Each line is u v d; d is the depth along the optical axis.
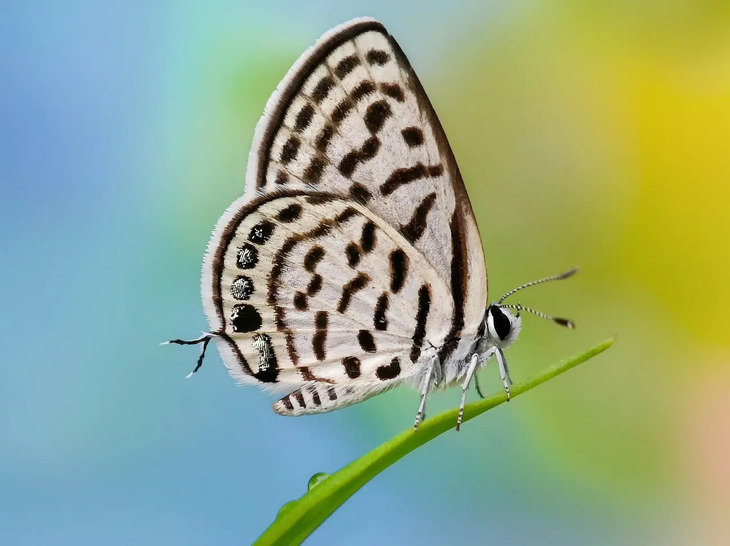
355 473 0.09
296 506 0.09
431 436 0.09
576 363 0.09
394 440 0.09
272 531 0.09
